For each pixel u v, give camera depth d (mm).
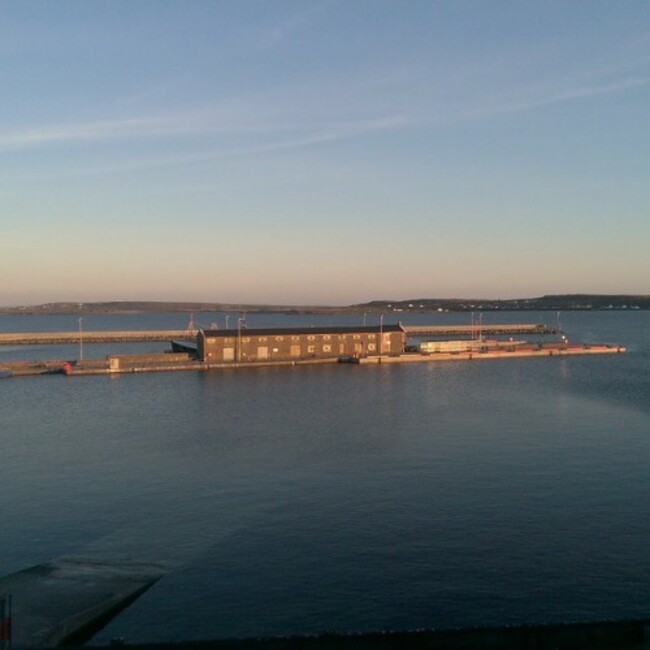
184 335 192000
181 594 27297
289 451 50969
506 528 34062
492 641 9875
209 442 54625
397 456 48844
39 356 148125
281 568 29688
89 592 26750
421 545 32062
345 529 34250
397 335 130125
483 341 162875
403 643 9734
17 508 38000
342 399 77375
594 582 27969
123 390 86688
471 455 48812
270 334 120188
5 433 59219
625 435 55062
